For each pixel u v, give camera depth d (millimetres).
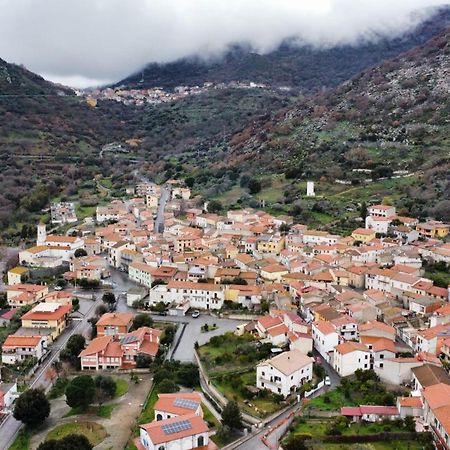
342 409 115438
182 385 140250
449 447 98312
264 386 132000
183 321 184375
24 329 172250
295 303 185250
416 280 184250
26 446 118750
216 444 112688
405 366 131375
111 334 168375
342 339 149750
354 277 198375
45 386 144625
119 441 119312
